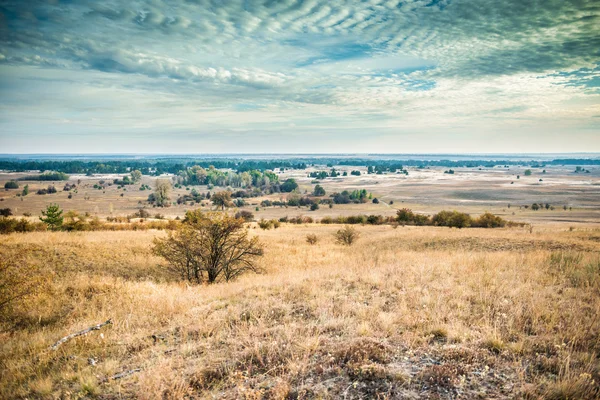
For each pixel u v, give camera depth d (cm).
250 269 1656
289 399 400
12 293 952
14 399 468
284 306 723
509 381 410
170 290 1058
